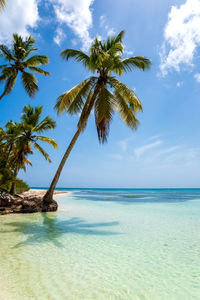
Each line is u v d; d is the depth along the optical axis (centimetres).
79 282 346
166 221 967
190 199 2694
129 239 633
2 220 915
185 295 311
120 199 2677
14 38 1673
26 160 2012
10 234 658
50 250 509
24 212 1149
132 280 359
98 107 1195
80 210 1356
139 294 311
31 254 476
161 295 310
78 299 292
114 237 654
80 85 1312
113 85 1280
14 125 2036
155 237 661
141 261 450
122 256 480
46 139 1850
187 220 1000
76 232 711
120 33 1345
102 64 1227
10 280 344
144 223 911
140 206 1688
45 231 712
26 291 310
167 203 2023
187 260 459
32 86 1736
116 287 331
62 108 1266
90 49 1155
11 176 1409
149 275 380
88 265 422
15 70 1620
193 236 677
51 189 1292
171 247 554
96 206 1666
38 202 1239
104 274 381
